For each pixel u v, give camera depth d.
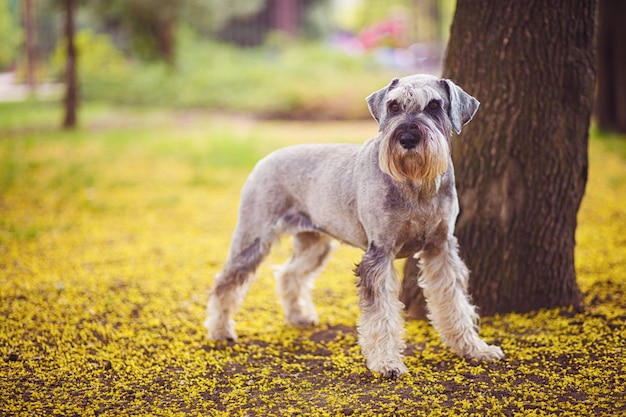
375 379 4.42
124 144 15.77
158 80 25.55
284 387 4.38
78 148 15.24
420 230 4.55
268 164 5.28
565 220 5.45
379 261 4.53
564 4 5.11
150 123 20.05
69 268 7.18
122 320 5.72
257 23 35.56
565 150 5.32
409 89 4.29
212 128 18.72
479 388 4.23
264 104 22.31
